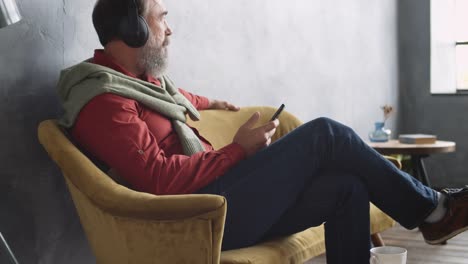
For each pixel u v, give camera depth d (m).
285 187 1.81
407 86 5.72
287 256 1.85
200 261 1.57
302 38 3.86
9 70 1.93
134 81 1.96
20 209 1.97
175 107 2.04
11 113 1.94
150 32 2.04
